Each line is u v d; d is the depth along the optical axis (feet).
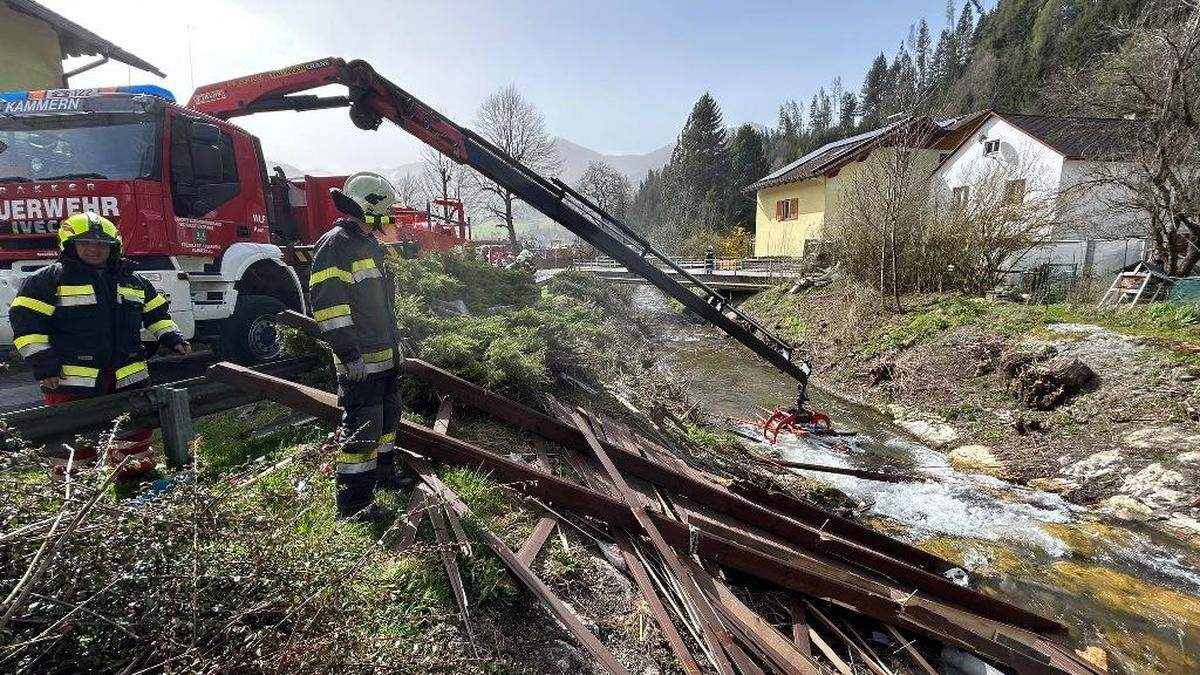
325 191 27.63
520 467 11.55
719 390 35.04
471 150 15.92
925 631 10.63
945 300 40.75
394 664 6.17
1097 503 18.69
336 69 15.14
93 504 5.23
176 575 5.64
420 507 9.58
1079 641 12.26
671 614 9.31
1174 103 35.96
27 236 14.55
